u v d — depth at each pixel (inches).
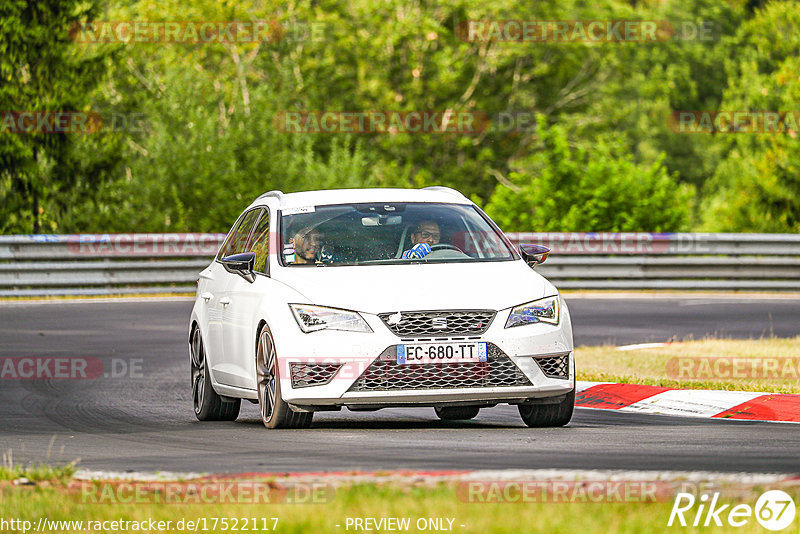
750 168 5959.6
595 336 2359.7
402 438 1161.4
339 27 6732.3
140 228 4771.2
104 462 1048.8
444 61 6692.9
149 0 6284.5
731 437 1162.6
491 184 6978.4
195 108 5078.7
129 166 4913.9
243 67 6053.2
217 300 1412.4
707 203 7185.0
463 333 1189.7
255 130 5093.5
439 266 1267.2
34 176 4653.1
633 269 3602.4
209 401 1424.7
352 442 1135.0
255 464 1007.0
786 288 3631.9
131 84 5541.3
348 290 1210.6
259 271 1322.6
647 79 7795.3
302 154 5497.1
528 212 4525.1
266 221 1374.3
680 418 1370.6
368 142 6820.9
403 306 1189.7
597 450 1067.3
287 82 6082.7
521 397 1196.5
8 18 4589.1
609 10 7130.9
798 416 1348.4
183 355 2117.4
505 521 701.3
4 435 1279.5
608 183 4365.2
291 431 1230.3
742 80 6117.1
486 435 1180.5
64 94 4672.7
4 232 4694.9
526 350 1195.9
